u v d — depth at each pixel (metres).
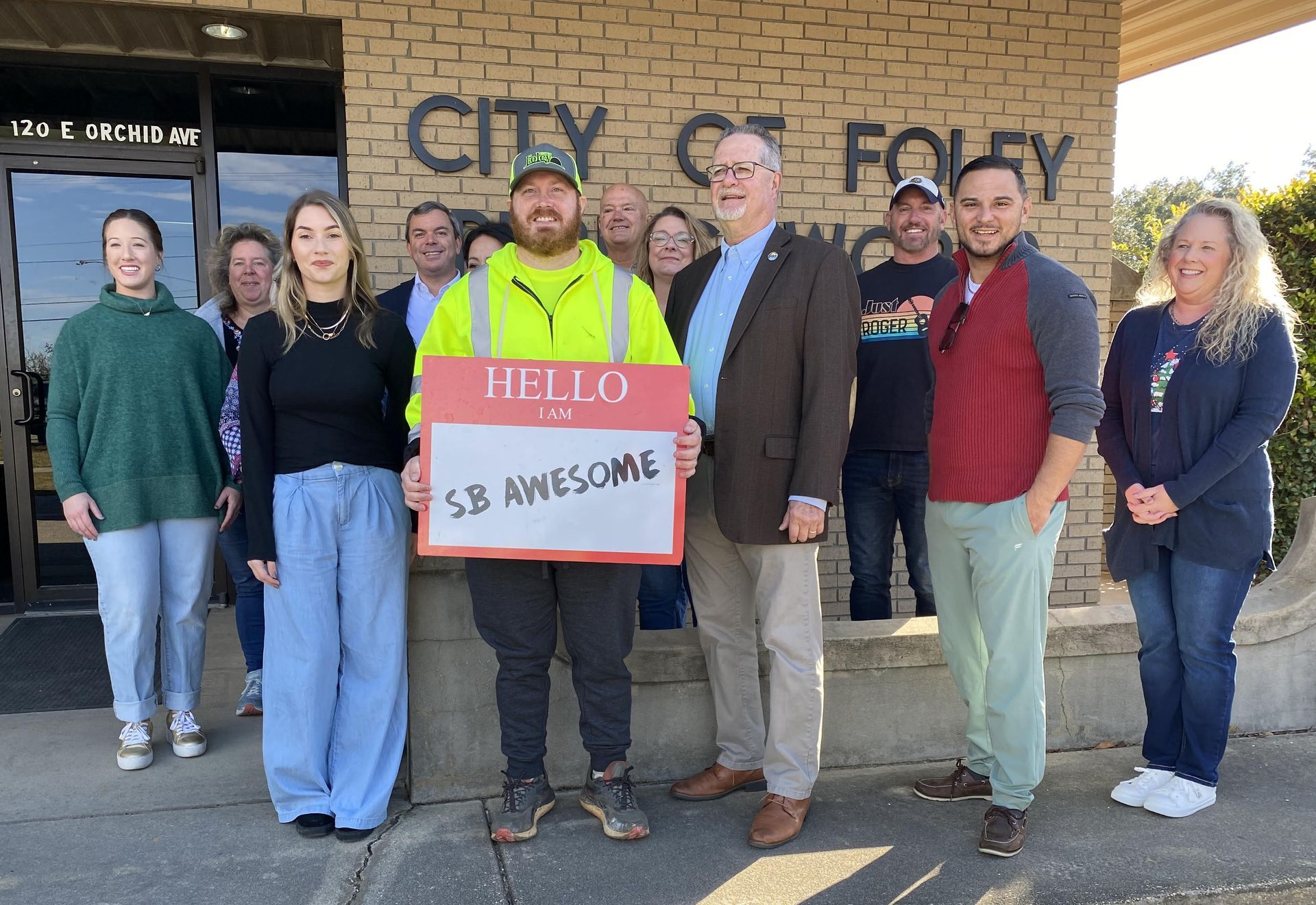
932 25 4.85
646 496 2.42
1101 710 3.33
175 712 3.17
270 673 2.62
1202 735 2.81
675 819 2.75
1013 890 2.38
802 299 2.54
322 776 2.66
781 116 4.71
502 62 4.38
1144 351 2.87
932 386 3.49
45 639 4.54
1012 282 2.51
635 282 2.57
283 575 2.57
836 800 2.89
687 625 4.66
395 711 2.74
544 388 2.39
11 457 4.96
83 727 3.44
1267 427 2.63
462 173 4.38
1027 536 2.50
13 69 4.76
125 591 2.97
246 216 5.17
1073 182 5.10
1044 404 2.50
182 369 3.06
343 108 5.12
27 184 4.94
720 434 2.60
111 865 2.46
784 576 2.60
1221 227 2.67
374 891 2.35
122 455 2.93
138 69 4.85
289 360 2.56
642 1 4.51
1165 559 2.86
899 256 3.66
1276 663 3.44
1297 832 2.69
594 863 2.49
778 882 2.41
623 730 2.64
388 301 3.74
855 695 3.14
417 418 2.47
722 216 2.63
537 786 2.65
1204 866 2.51
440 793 2.88
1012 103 4.98
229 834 2.63
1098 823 2.74
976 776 2.90
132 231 3.00
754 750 2.90
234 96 5.05
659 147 4.59
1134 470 2.87
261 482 2.56
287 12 4.19
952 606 2.77
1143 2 5.41
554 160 2.35
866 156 4.80
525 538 2.40
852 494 3.68
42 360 5.04
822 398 2.48
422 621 2.84
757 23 4.65
